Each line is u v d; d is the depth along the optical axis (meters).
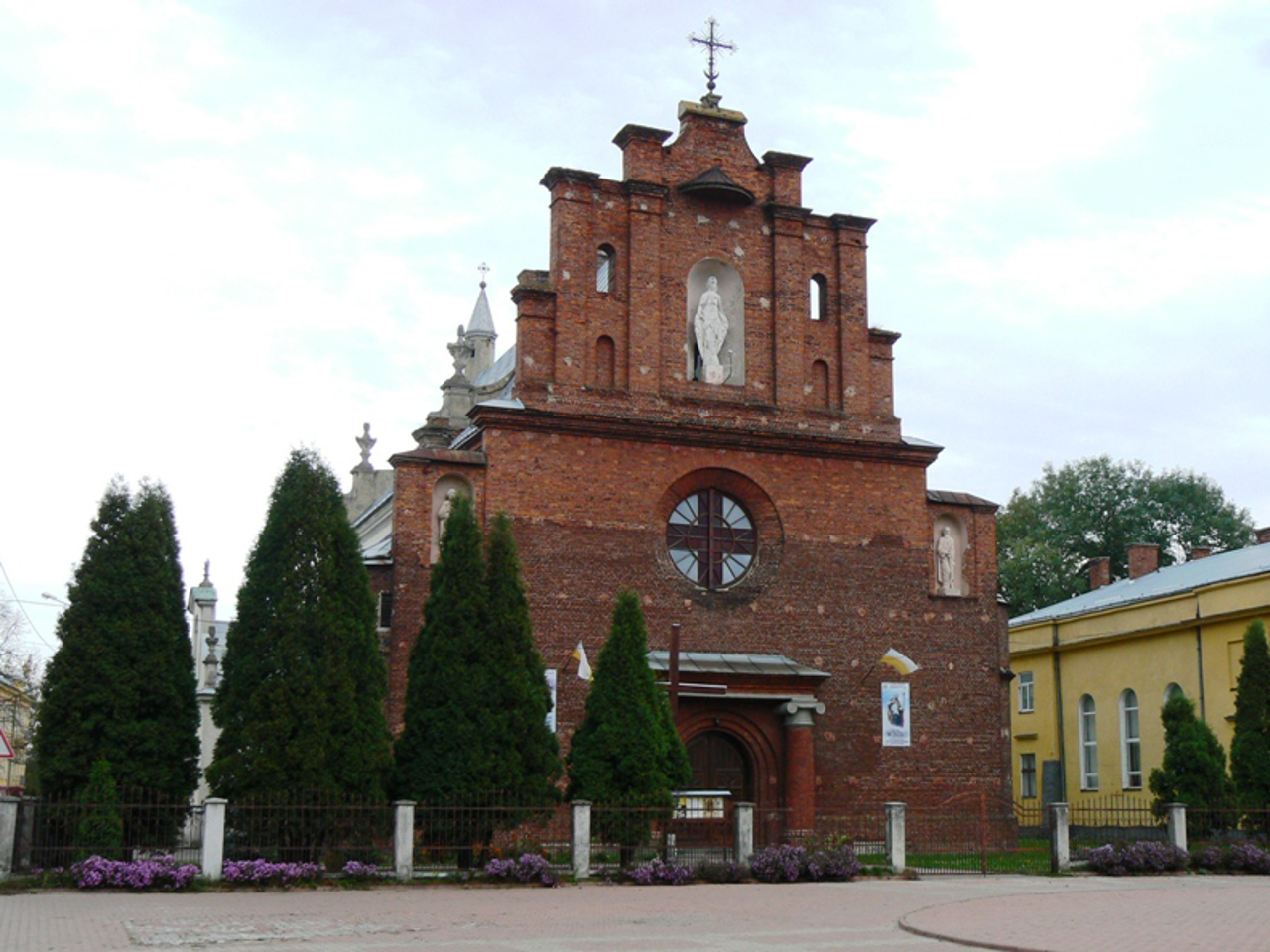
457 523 31.03
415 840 28.59
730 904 23.53
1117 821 41.72
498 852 28.62
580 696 36.06
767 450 39.28
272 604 28.91
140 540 28.69
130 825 27.09
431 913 21.55
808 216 41.41
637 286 38.94
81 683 27.47
